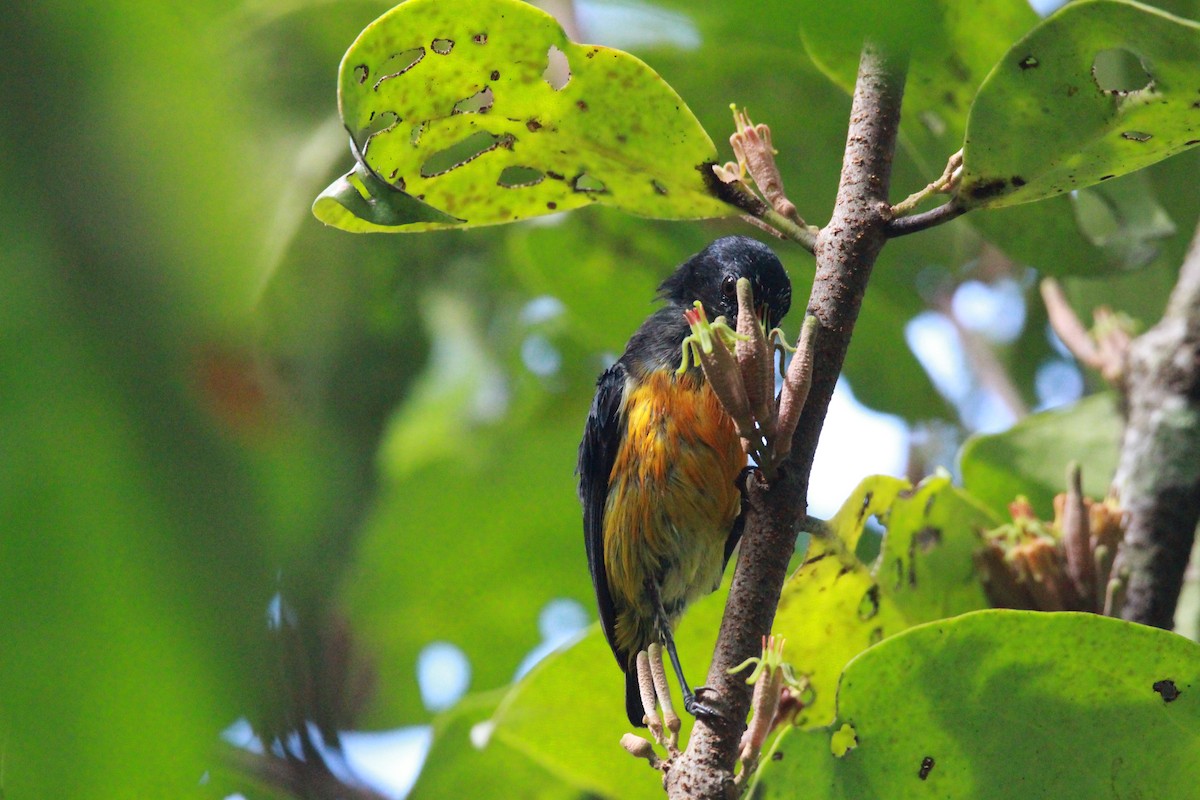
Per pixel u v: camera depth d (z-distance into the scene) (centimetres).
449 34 480
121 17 123
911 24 145
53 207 118
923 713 496
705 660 750
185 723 121
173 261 121
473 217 574
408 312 1198
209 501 120
